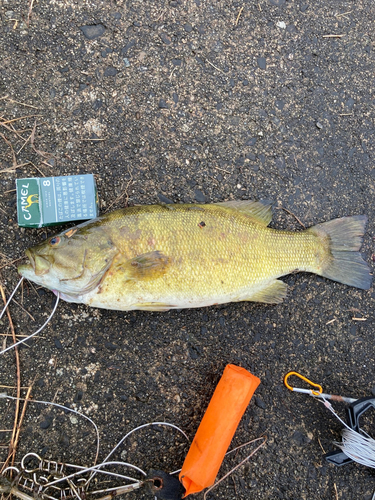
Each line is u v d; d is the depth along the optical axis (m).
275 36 0.57
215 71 0.56
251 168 0.56
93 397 0.53
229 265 0.50
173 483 0.49
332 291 0.56
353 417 0.52
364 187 0.58
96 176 0.54
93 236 0.48
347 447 0.51
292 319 0.56
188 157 0.55
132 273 0.48
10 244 0.53
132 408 0.53
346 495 0.54
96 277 0.49
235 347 0.55
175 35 0.55
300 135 0.57
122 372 0.53
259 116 0.56
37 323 0.53
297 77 0.57
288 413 0.55
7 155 0.53
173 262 0.48
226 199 0.56
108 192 0.54
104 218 0.49
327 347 0.56
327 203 0.57
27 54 0.53
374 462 0.50
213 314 0.55
